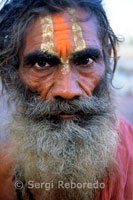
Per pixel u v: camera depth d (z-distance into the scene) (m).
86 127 1.06
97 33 1.08
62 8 1.00
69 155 1.04
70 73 1.01
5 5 1.18
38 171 1.11
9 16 1.14
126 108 5.26
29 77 1.06
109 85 1.24
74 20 1.01
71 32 1.00
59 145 1.03
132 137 1.33
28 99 1.10
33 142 1.08
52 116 1.04
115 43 1.28
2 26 1.16
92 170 1.09
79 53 1.00
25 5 1.08
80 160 1.05
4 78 1.22
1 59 1.19
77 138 1.04
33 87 1.06
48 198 1.15
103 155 1.11
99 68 1.09
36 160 1.09
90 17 1.05
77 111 1.03
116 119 1.23
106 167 1.15
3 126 1.29
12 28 1.12
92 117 1.08
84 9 1.04
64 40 0.99
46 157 1.05
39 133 1.05
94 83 1.08
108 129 1.15
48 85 1.02
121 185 1.15
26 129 1.11
